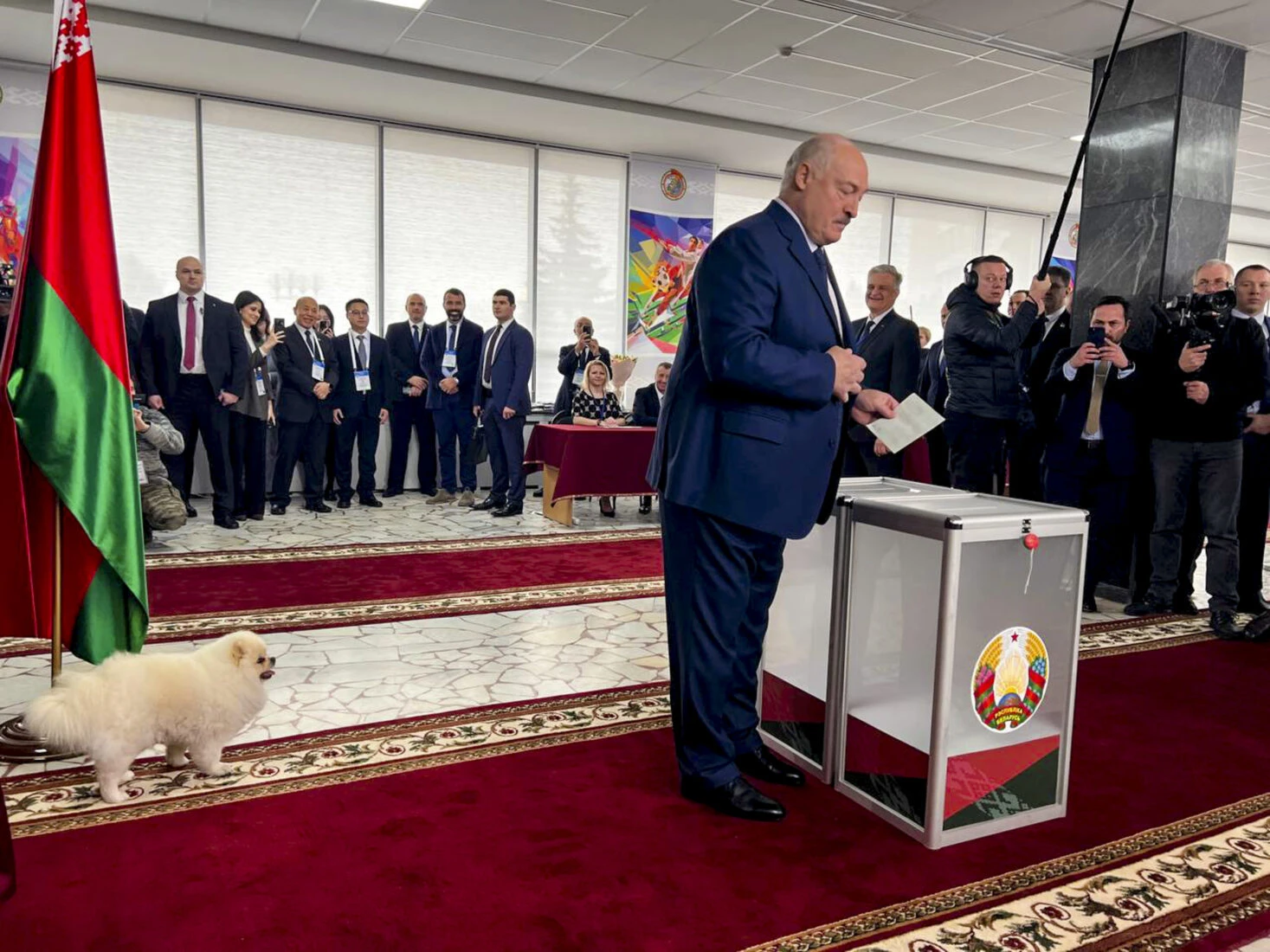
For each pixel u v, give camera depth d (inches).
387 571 191.0
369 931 67.4
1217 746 109.7
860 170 82.7
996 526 79.7
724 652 86.6
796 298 82.7
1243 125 282.2
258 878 74.5
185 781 92.6
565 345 338.0
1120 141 214.4
